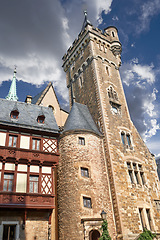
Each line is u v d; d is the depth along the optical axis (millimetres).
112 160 23922
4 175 18203
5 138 19656
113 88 30969
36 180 19141
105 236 15922
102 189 22094
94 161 23016
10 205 17016
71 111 27297
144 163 26938
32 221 17703
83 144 23516
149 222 23219
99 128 26688
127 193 22906
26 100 27500
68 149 23000
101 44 34312
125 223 20984
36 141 20922
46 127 21875
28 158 19391
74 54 36844
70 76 36625
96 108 28266
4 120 20234
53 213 20906
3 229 16703
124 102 31016
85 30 35250
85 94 31422
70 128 24281
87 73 32344
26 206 17453
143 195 24094
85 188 20938
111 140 25375
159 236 22641
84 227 18844
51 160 20281
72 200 20359
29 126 20953
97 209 20594
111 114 27844
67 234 19406
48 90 29438
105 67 32344
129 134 28000
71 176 21484
